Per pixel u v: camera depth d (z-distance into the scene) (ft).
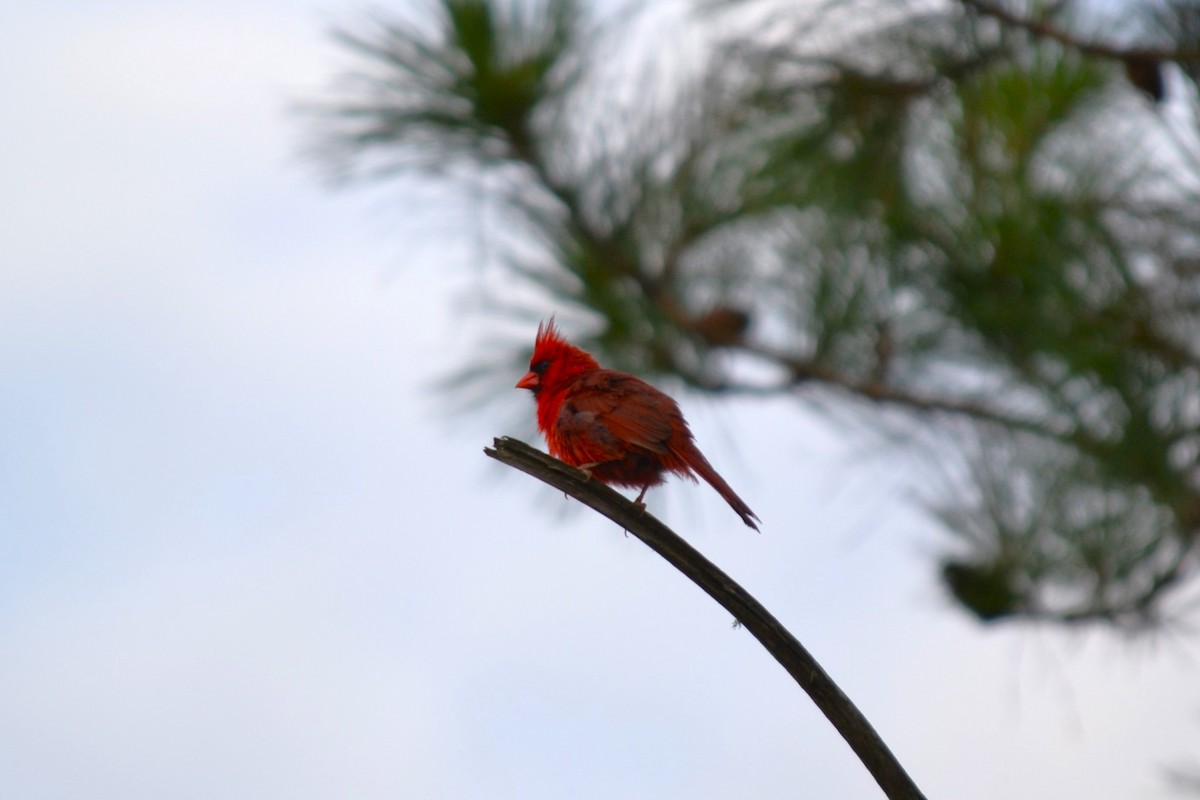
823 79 35.70
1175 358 32.78
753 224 36.45
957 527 32.89
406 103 34.96
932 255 34.86
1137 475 31.91
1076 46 33.68
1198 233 33.30
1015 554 32.14
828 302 35.68
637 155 36.17
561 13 35.17
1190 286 33.24
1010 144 34.60
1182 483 31.78
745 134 36.40
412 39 34.78
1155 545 31.53
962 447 33.81
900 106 36.01
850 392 36.01
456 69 34.71
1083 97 34.73
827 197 36.11
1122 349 32.83
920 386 35.22
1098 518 31.86
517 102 34.76
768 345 36.60
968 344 34.91
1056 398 32.83
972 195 34.78
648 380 37.27
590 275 36.50
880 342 35.78
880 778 20.49
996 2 34.45
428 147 35.50
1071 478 32.24
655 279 36.70
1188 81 32.65
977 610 32.53
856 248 35.94
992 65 35.53
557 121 35.73
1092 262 33.30
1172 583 31.63
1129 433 31.94
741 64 36.04
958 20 35.09
